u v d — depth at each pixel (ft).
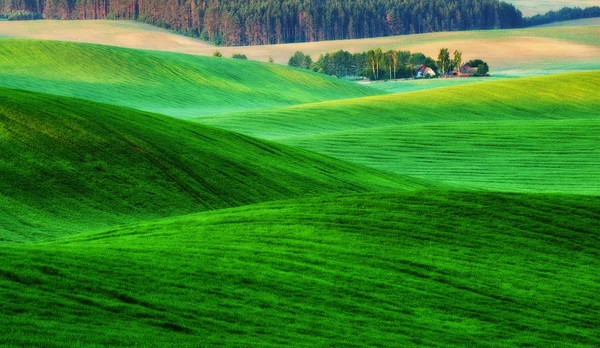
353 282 171.53
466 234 220.02
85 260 165.07
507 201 254.47
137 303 140.67
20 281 141.38
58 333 117.80
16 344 110.63
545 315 162.61
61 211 287.48
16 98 385.09
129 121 392.88
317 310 150.82
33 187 300.20
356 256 193.77
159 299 144.66
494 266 194.80
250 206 262.88
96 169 327.26
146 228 235.20
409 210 242.37
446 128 634.43
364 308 154.92
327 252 195.93
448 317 156.15
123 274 157.89
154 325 129.90
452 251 204.54
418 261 192.54
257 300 152.56
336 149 580.30
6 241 246.88
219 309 143.64
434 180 473.26
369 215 236.84
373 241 209.56
